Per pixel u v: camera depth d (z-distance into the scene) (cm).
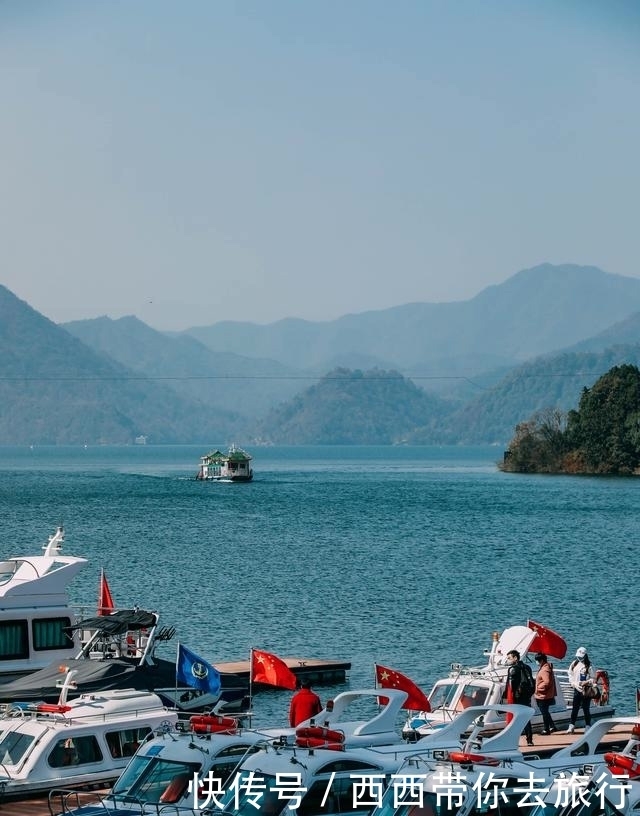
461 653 7744
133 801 3562
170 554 13875
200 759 3616
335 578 11669
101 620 5406
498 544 15788
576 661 5275
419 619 9144
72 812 3584
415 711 5206
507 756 3638
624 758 3447
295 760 3456
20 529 17225
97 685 4919
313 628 8681
